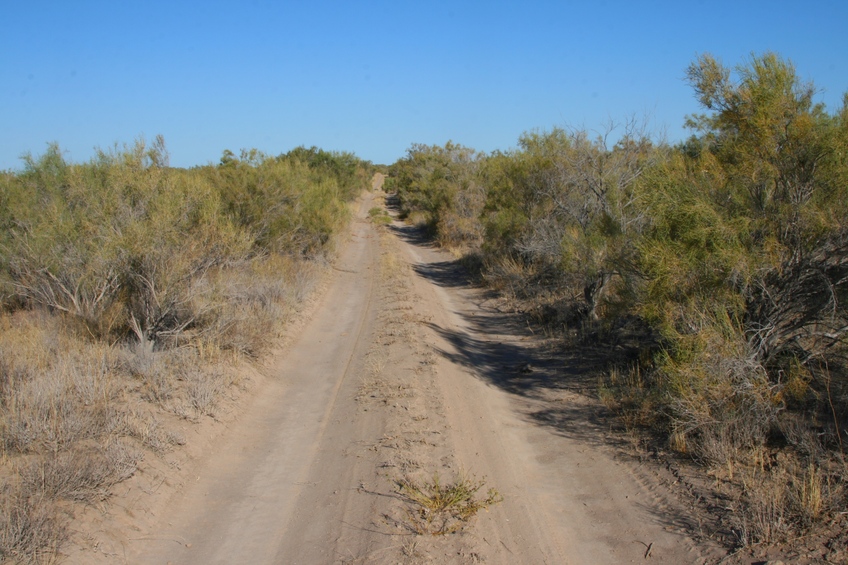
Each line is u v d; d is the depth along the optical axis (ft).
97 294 34.12
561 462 22.33
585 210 45.52
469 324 51.37
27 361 26.14
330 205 88.58
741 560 14.51
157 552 15.62
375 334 43.47
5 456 17.42
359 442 23.65
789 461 18.72
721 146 26.12
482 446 23.61
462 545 15.90
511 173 65.16
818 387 22.80
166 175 36.22
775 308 22.36
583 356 36.50
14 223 41.22
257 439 24.38
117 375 27.04
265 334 38.06
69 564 13.78
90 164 37.45
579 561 15.62
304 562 15.39
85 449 18.89
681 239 23.39
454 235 111.04
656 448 22.12
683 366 21.57
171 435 21.57
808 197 21.95
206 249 34.83
